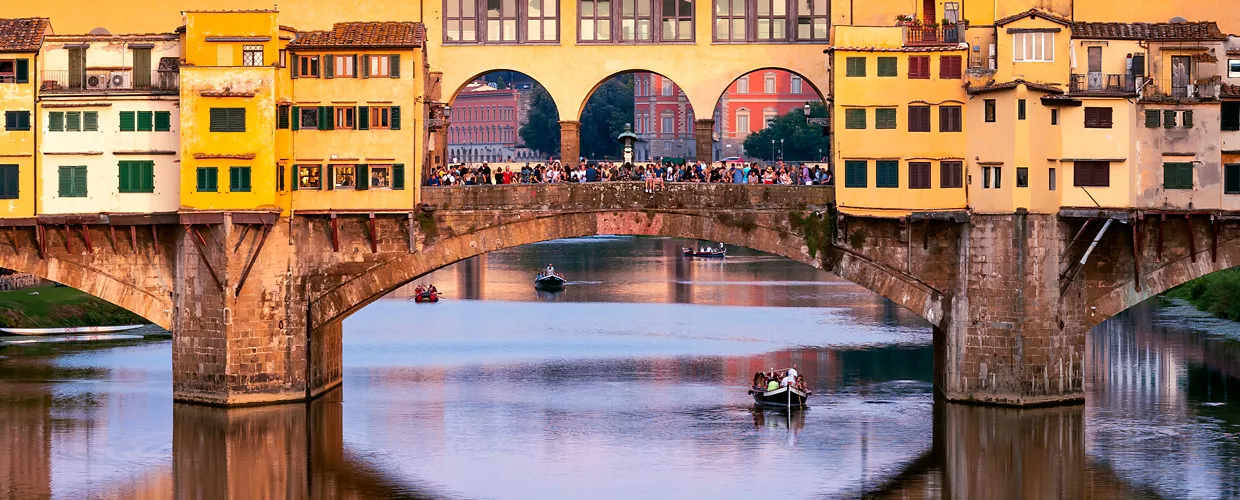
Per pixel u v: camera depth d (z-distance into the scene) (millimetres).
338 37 138125
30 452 126250
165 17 144000
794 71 145500
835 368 169000
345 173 137750
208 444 128750
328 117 137250
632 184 139000
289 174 137750
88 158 139125
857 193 137375
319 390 145750
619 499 113000
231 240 136375
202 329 138500
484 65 147125
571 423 139000
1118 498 113125
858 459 124750
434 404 147500
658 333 199750
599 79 146625
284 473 120750
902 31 137125
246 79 135625
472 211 138875
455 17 147250
